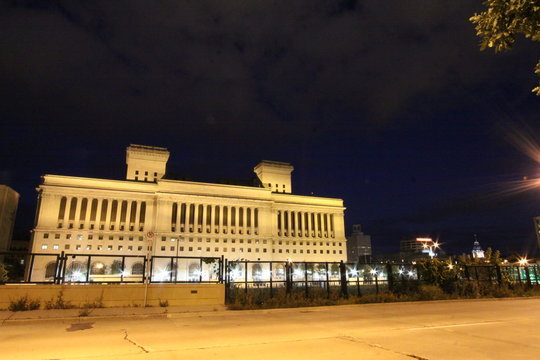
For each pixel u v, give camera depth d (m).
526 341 12.00
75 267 98.94
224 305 22.64
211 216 119.38
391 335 13.12
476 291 29.58
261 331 14.11
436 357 9.84
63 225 103.69
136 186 114.50
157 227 110.88
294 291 25.56
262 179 146.00
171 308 20.97
